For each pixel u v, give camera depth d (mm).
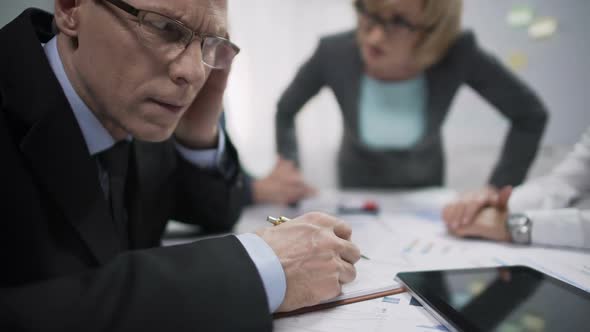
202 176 768
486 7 2102
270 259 403
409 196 1165
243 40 2229
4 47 463
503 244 668
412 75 1239
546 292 414
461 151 2266
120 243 486
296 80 1403
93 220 456
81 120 513
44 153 436
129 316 318
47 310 309
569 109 2119
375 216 914
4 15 682
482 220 696
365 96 1334
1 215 407
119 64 454
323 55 1349
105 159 540
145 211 629
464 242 685
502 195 716
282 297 393
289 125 1421
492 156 2223
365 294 446
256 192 1106
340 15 2232
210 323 337
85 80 484
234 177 813
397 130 1350
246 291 363
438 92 1255
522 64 2129
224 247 407
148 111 484
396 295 447
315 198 1166
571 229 629
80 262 441
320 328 373
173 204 748
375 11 1050
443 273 487
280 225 472
